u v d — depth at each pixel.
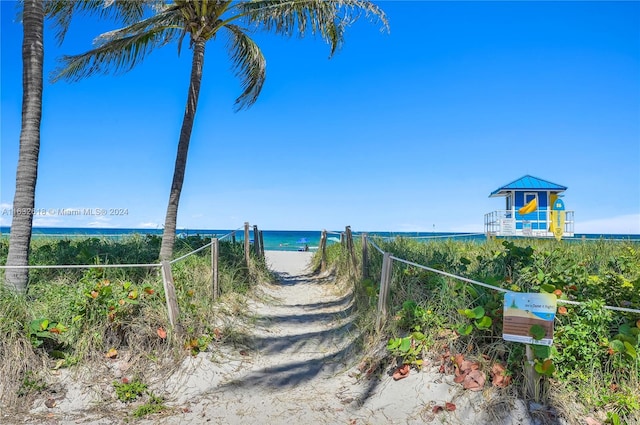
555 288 5.38
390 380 5.36
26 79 7.20
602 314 4.73
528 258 6.52
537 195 23.58
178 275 7.91
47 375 5.41
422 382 5.10
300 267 16.47
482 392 4.72
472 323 5.29
